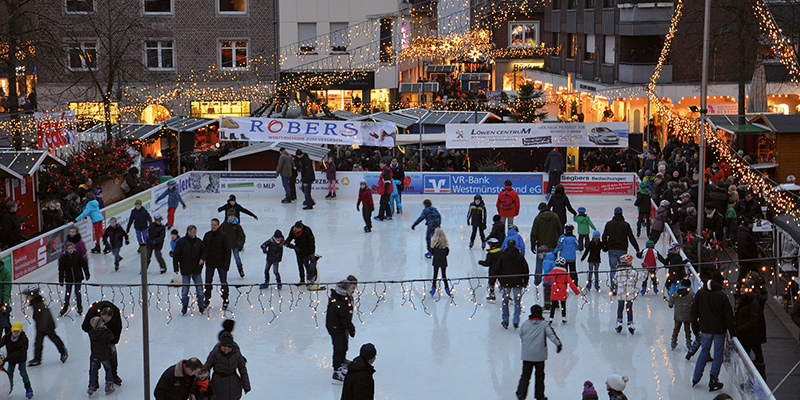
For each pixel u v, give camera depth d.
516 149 30.41
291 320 15.76
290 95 37.25
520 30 58.66
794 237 15.54
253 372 13.19
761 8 26.27
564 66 51.94
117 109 36.59
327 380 12.82
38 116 28.95
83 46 41.09
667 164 27.38
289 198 27.73
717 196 20.47
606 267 19.23
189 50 42.50
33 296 13.32
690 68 40.22
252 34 42.88
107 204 26.92
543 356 11.66
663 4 39.84
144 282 9.83
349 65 43.81
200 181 29.14
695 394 12.10
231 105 42.97
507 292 14.91
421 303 16.72
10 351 11.91
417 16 54.22
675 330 13.77
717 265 16.22
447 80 55.44
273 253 17.03
